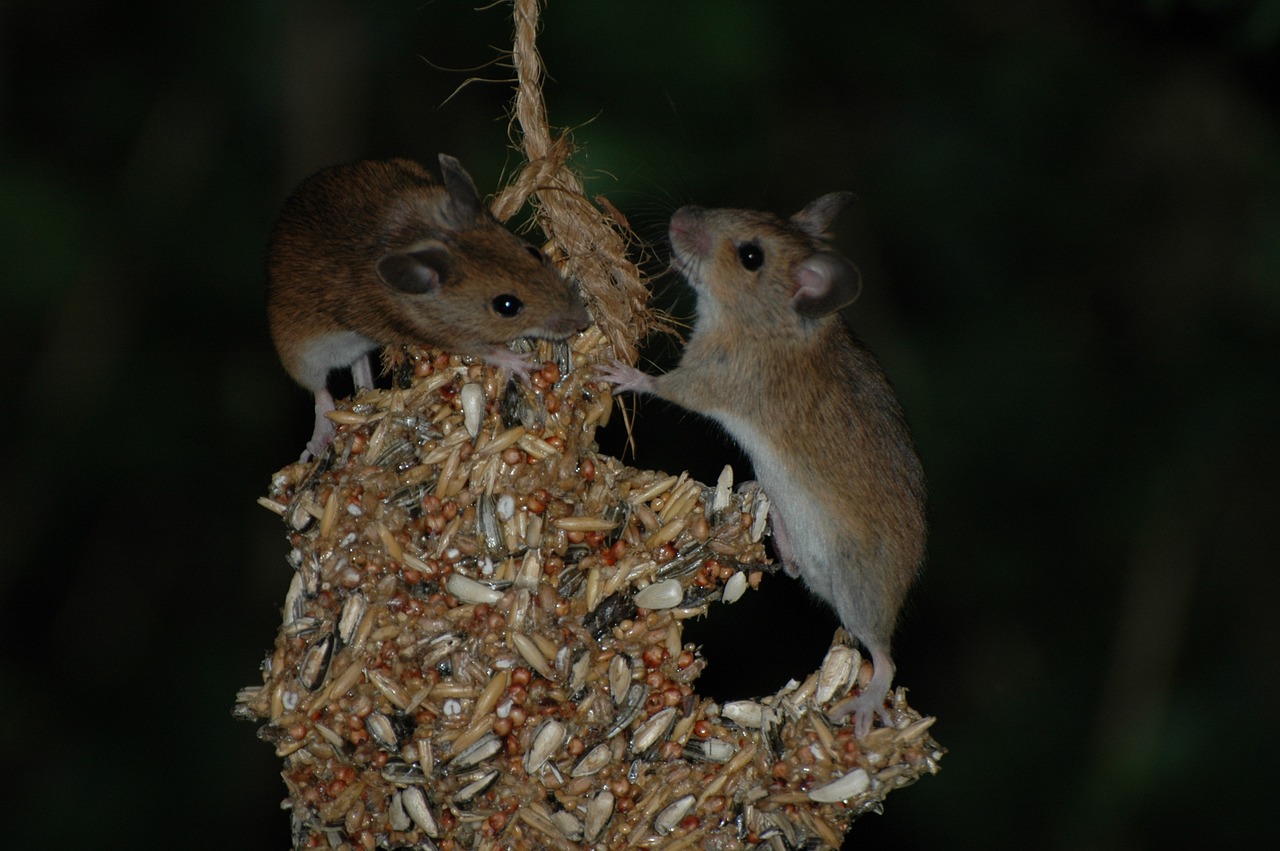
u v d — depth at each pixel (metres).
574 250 6.75
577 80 10.60
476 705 6.11
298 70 12.02
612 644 6.35
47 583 12.46
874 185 12.35
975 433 12.18
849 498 7.60
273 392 12.38
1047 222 12.58
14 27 12.69
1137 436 12.30
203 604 12.40
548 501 6.30
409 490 6.28
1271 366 12.23
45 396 12.31
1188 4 11.27
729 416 7.86
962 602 12.15
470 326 6.79
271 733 6.17
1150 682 11.83
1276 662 12.16
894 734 6.37
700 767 6.39
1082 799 11.51
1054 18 12.64
